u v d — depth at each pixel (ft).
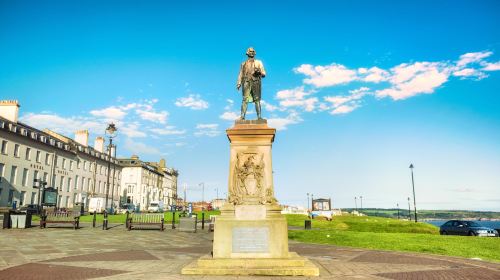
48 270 29.53
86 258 37.09
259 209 32.22
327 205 174.81
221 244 30.89
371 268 32.27
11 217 74.95
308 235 71.00
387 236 66.18
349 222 123.95
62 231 70.08
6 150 171.83
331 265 33.94
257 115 37.11
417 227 114.62
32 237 57.47
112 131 95.71
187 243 55.11
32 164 189.78
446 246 53.11
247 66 38.11
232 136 34.99
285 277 27.37
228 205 32.65
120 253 41.68
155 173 366.43
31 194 187.62
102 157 266.57
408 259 39.22
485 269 32.48
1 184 167.53
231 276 27.48
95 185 254.68
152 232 73.72
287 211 196.95
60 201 212.64
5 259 35.81
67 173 220.64
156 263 33.60
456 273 30.17
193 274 27.96
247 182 33.81
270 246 30.86
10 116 181.47
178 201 442.50
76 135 250.16
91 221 102.22
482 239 61.00
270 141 34.86
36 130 199.41
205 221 115.03
